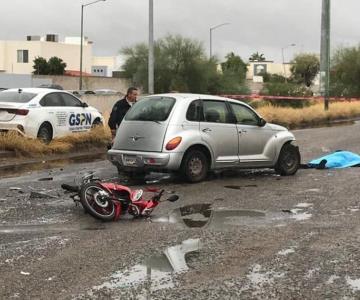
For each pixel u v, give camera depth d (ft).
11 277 18.63
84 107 56.29
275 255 21.11
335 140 65.16
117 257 20.75
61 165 44.70
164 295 17.15
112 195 26.43
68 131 53.88
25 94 50.93
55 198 30.99
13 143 47.47
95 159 48.96
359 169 43.11
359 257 20.88
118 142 36.63
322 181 37.65
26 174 39.68
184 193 32.96
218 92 200.13
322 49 110.52
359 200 31.17
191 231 24.47
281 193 33.27
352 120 108.37
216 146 36.78
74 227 25.05
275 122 88.17
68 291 17.43
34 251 21.42
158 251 21.52
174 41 196.95
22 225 25.31
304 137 69.21
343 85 187.62
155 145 35.04
